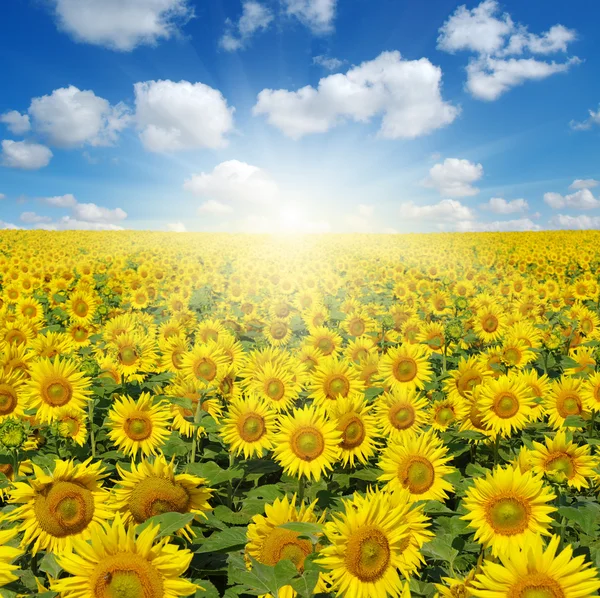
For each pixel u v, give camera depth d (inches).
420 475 187.3
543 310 570.3
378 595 127.0
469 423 256.2
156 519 125.6
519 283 825.5
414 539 144.6
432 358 349.7
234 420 227.1
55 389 235.0
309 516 146.9
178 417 261.4
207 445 266.5
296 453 199.9
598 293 679.7
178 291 790.5
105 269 1090.7
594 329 459.2
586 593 106.5
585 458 189.8
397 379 312.5
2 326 410.9
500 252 1726.1
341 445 215.5
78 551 111.3
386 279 953.5
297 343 411.8
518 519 150.6
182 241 2266.2
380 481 211.2
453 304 548.4
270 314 516.4
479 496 157.6
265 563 142.9
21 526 146.2
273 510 146.9
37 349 326.0
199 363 281.1
